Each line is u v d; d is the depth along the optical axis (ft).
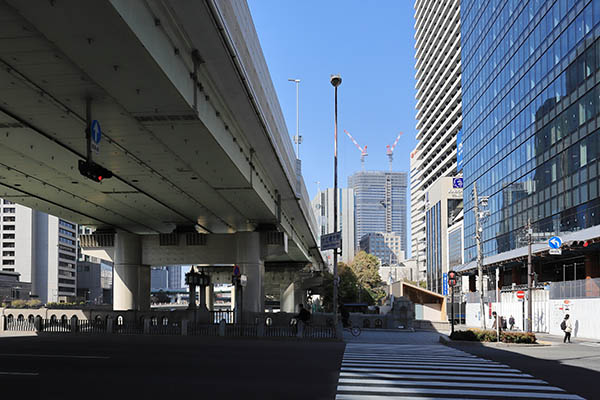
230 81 69.36
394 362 60.90
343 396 37.63
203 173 97.66
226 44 59.00
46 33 44.70
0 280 460.55
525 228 196.95
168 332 107.24
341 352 74.23
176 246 168.86
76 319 107.86
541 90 183.52
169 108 62.34
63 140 77.41
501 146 227.20
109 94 58.34
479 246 137.08
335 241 104.58
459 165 378.12
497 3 233.35
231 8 59.62
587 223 149.69
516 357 71.67
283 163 117.91
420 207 526.57
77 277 631.97
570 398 38.04
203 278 162.50
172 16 52.24
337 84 113.09
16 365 52.95
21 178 102.99
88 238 172.14
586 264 156.35
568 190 162.91
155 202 128.06
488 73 247.09
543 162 182.29
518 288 191.72
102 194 118.62
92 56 48.93
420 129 535.19
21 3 40.16
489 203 242.78
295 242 207.10
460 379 47.09
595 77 145.38
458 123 393.70
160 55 51.29
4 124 70.28
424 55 504.43
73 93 59.72
